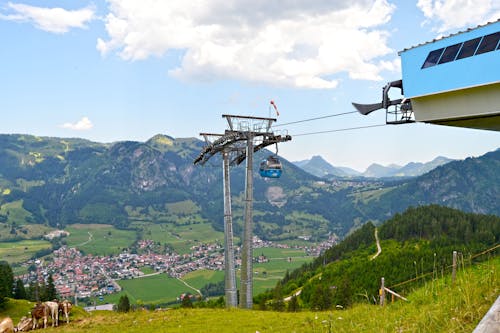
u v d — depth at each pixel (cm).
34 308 3603
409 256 16575
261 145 4406
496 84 2433
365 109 3234
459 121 2834
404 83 2955
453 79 2620
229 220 4612
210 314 3294
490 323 761
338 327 1895
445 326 1236
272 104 4325
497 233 19312
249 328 2622
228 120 4216
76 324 3550
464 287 1535
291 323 2581
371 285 14188
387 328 1510
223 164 4691
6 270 13812
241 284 4109
